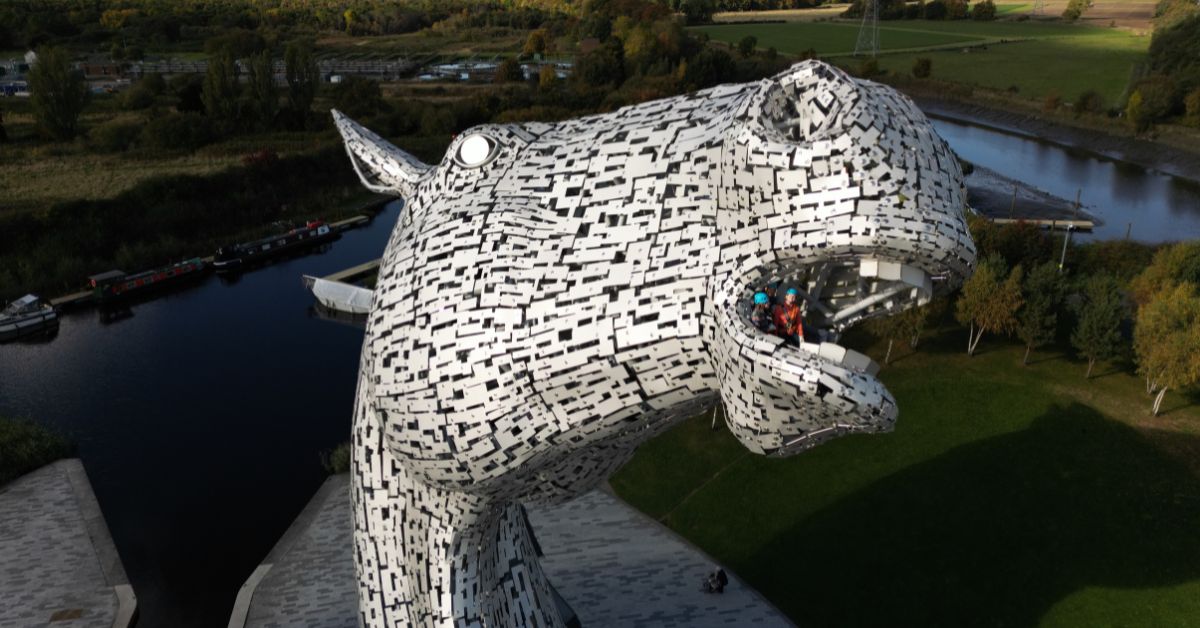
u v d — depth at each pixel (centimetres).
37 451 2181
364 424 840
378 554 859
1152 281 2591
